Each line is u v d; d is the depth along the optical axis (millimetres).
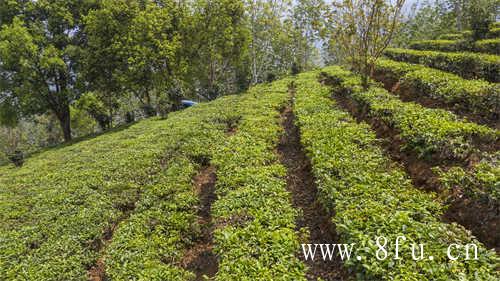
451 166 7594
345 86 16406
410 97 13883
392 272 4637
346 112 13164
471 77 14406
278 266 5410
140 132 19406
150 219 8203
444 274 4512
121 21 27016
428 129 8688
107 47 26438
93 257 7645
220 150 10977
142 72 27531
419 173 8164
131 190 10492
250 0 37625
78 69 27688
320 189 7613
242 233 6289
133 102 34438
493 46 17734
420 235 5238
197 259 7344
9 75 25578
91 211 9375
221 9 29906
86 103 25797
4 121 26531
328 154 8844
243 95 23688
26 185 13430
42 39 25359
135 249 7059
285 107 18031
